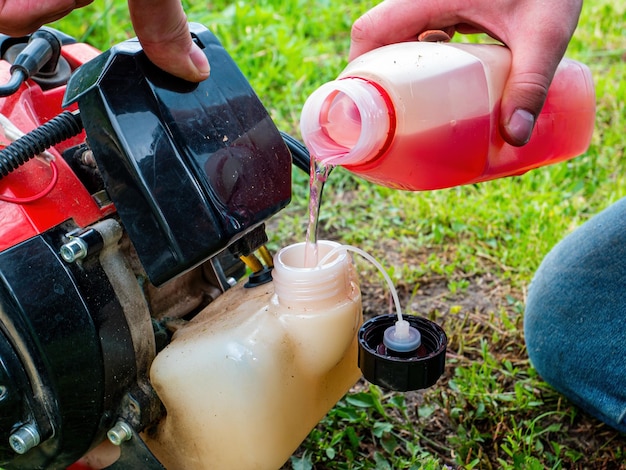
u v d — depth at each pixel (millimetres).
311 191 971
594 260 1277
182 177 834
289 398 948
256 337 928
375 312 1654
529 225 1906
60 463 942
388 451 1281
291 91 2473
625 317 1212
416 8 1093
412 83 897
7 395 852
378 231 1936
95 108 816
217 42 940
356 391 1434
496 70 977
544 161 1160
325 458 1269
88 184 949
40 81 1075
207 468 981
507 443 1315
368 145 870
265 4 3117
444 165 950
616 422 1246
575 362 1275
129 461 988
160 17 762
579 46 2879
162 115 836
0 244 841
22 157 854
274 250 1855
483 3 1037
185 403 944
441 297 1705
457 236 1918
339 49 2854
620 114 2414
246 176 884
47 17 768
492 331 1593
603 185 2088
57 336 840
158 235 844
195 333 980
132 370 945
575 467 1277
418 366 896
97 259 896
